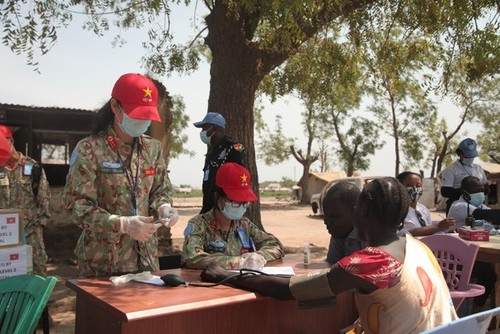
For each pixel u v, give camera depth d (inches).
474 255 142.4
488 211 220.1
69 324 198.1
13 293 98.7
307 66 374.0
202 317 97.7
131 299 92.2
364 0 295.1
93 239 119.3
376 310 82.0
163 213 114.3
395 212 85.0
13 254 121.3
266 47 276.1
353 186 127.6
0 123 404.8
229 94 301.9
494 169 842.2
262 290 97.4
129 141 122.1
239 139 302.2
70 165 118.7
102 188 118.2
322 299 92.5
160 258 145.3
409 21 308.7
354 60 365.1
